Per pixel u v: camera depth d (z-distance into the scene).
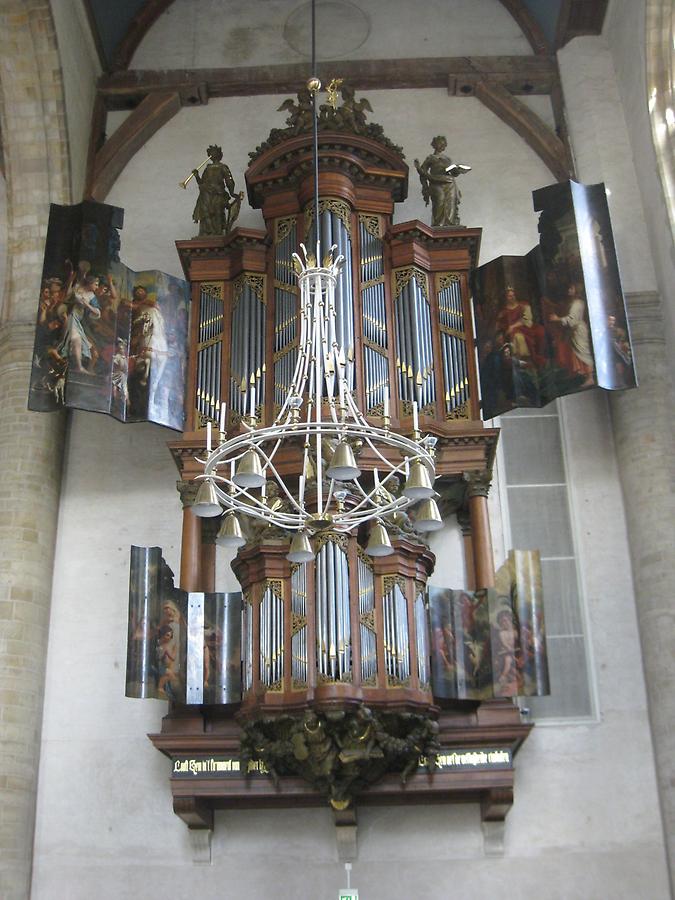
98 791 16.72
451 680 15.75
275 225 18.52
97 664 17.52
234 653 16.00
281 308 17.84
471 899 15.86
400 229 18.28
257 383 17.45
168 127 21.67
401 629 15.17
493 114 21.58
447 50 22.06
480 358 17.77
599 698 16.95
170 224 20.73
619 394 18.33
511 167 21.03
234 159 21.27
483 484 17.02
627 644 17.27
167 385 17.55
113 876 16.23
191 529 16.97
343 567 15.25
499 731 15.64
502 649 15.93
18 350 18.86
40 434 18.23
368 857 16.16
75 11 20.77
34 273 19.55
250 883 16.09
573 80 21.11
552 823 16.23
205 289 18.47
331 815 16.42
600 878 15.92
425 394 17.39
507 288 17.84
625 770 16.50
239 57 22.17
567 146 20.84
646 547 17.30
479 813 16.30
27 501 17.78
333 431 11.30
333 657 14.73
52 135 20.08
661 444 17.72
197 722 15.98
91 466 18.81
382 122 21.53
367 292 17.94
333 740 14.80
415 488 11.16
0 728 16.45
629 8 19.98
